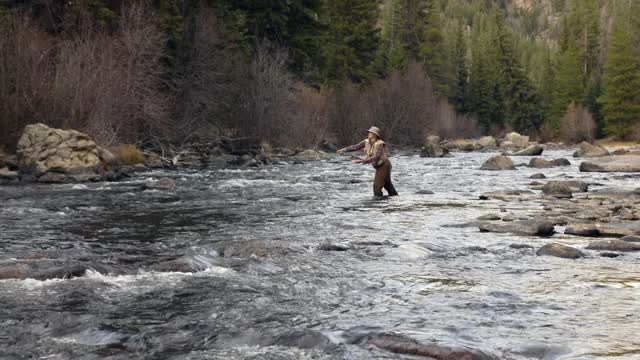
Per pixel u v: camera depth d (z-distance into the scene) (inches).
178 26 1283.2
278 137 1487.5
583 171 976.3
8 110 879.7
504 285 241.9
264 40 1612.9
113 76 991.6
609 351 162.7
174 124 1230.3
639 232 358.9
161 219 439.2
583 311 203.2
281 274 261.6
